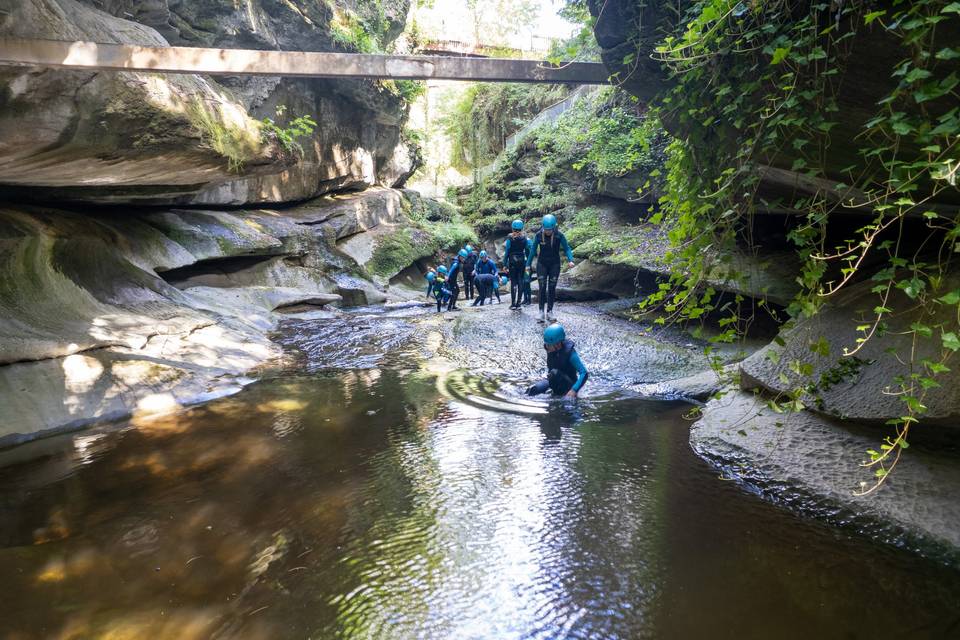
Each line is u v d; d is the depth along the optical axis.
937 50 2.41
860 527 3.34
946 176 1.88
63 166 6.03
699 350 7.72
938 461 3.49
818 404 4.13
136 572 2.97
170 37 10.37
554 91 24.77
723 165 3.52
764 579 2.86
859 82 2.72
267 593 2.79
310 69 5.01
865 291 4.44
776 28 2.79
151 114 6.00
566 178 17.77
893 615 2.57
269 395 6.45
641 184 12.52
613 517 3.53
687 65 3.46
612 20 3.98
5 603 2.69
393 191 21.70
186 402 6.10
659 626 2.52
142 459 4.54
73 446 4.82
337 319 11.56
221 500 3.80
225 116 7.61
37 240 7.05
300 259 14.91
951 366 3.38
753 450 4.27
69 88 5.04
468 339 9.01
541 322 9.50
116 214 10.45
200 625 2.56
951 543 2.99
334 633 2.51
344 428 5.29
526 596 2.75
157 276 9.38
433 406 5.96
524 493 3.88
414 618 2.61
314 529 3.42
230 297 11.10
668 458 4.50
